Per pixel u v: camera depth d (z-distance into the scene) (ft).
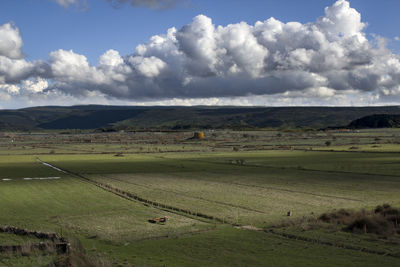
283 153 650.43
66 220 184.03
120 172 415.44
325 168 420.36
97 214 199.11
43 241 127.75
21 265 101.65
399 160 468.75
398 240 136.26
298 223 168.66
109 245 137.08
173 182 337.31
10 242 128.57
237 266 111.34
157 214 199.82
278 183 325.42
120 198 253.85
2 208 218.38
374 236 142.51
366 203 231.30
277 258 119.44
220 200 246.47
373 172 377.71
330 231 151.74
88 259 107.24
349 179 339.57
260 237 146.51
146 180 351.05
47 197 257.55
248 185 316.19
